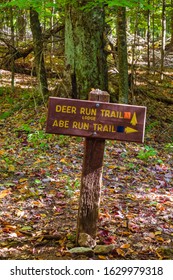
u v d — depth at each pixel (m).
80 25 8.95
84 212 4.02
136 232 4.52
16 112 10.47
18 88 12.95
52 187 5.80
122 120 3.71
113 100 9.63
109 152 7.40
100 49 9.18
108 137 3.73
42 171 6.37
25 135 8.54
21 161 6.93
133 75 10.19
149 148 7.43
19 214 4.86
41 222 4.71
